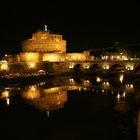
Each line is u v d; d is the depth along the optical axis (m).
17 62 149.12
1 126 51.31
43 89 99.19
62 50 191.62
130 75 134.25
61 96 83.56
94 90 93.62
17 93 90.31
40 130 48.09
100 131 45.47
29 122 53.78
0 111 64.06
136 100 60.50
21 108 67.12
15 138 44.41
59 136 44.53
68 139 42.84
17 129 49.22
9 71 141.50
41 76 131.00
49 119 55.62
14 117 58.12
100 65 163.88
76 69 167.12
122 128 45.19
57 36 190.00
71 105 69.12
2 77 119.62
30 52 162.12
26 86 107.12
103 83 113.81
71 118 55.66
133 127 44.12
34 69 152.38
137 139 38.19
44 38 187.25
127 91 84.12
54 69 157.00
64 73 146.88
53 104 71.25
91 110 61.94
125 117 51.09
